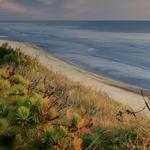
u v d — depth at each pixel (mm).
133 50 68938
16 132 4707
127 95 23906
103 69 40219
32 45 62844
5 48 16000
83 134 5277
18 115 4695
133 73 38562
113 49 69938
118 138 5672
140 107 18875
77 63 43562
